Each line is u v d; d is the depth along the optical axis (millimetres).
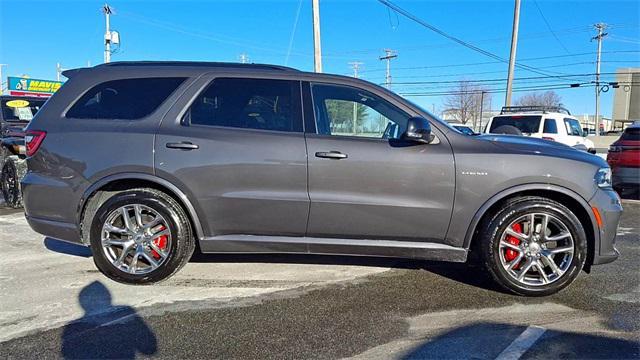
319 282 4219
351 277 4352
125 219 4027
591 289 4090
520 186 3836
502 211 3861
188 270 4504
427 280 4289
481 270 4547
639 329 3311
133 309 3613
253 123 4043
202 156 3932
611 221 3885
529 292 3873
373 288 4086
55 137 4086
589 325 3375
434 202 3879
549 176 3807
